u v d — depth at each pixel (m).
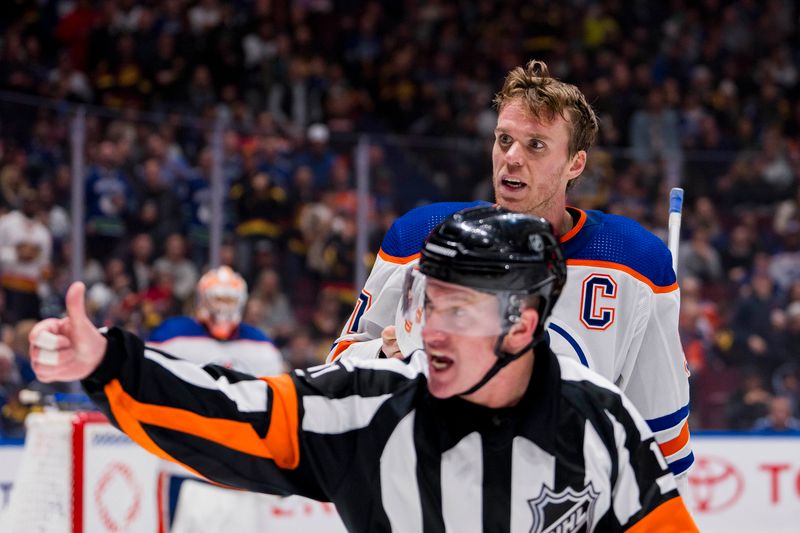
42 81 24.52
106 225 16.28
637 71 28.33
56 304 15.78
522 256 4.11
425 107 26.94
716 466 16.23
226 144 17.14
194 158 16.98
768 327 18.19
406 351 5.17
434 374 4.16
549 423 4.23
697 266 18.06
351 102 26.84
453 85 28.30
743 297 18.20
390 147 17.67
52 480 10.64
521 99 5.78
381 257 6.21
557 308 5.98
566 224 6.10
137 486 12.55
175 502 12.75
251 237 17.17
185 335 14.73
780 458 16.48
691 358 17.83
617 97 27.02
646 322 6.06
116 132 16.45
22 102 15.82
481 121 26.70
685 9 31.58
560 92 5.77
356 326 6.21
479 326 4.08
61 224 15.95
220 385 4.12
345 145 17.52
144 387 3.90
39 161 15.88
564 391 4.31
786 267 18.34
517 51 30.06
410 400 4.31
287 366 17.09
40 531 10.55
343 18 29.44
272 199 17.25
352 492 4.30
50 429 10.73
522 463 4.22
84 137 16.22
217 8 27.94
